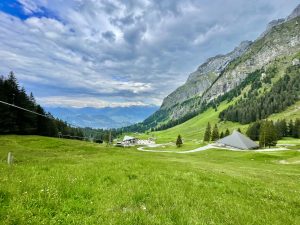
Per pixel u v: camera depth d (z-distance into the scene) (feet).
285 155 315.17
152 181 55.52
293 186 90.27
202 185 59.06
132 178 57.62
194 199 47.01
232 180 71.77
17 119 376.68
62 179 48.34
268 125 500.33
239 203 49.49
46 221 31.78
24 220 30.81
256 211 46.65
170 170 73.20
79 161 88.22
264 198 58.54
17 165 61.67
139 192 46.01
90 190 44.93
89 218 33.58
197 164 161.79
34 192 39.34
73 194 42.32
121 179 54.49
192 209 41.37
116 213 35.50
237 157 306.55
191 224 35.68
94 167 64.59
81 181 49.24
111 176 55.36
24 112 380.99
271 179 106.22
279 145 538.06
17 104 376.89
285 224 42.86
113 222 32.76
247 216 42.60
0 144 238.07
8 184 41.06
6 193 37.40
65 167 62.64
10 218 30.48
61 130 569.64
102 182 51.03
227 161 231.50
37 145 256.73
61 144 275.39
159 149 554.46
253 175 115.03
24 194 37.86
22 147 224.94
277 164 225.15
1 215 31.09
